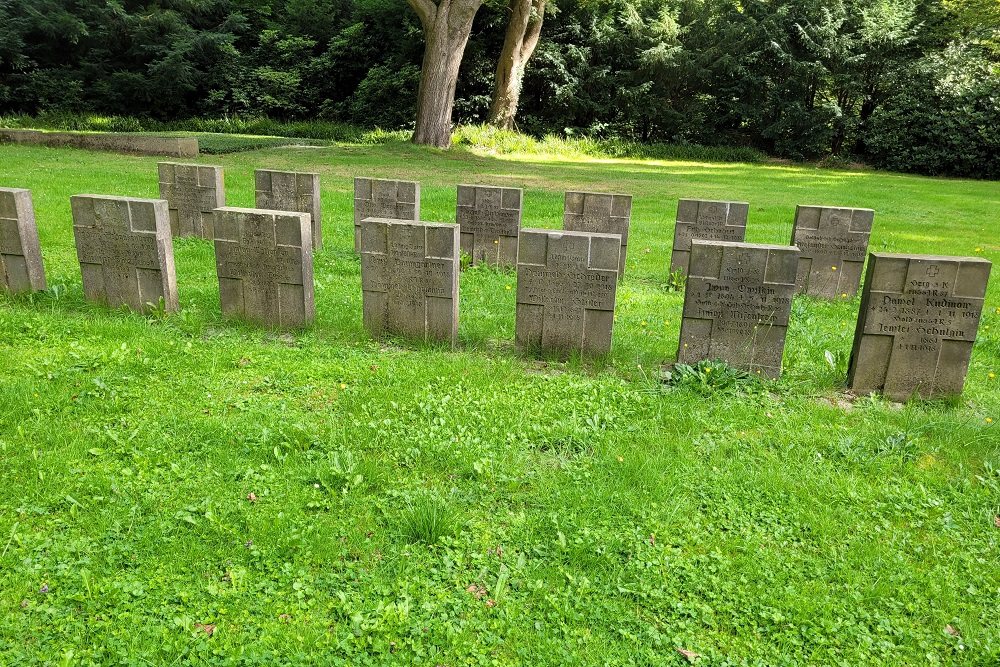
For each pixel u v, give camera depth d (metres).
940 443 5.32
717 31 36.59
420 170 21.84
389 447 4.95
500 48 36.75
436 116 27.89
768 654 3.43
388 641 3.35
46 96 34.81
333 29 39.31
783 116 35.72
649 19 36.62
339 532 4.07
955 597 3.80
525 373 6.48
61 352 6.34
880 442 5.26
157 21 35.59
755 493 4.62
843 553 4.12
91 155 20.14
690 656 3.36
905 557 4.12
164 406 5.41
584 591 3.71
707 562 3.99
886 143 34.19
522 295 6.76
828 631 3.54
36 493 4.25
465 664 3.27
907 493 4.69
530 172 23.33
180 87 36.16
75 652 3.21
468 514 4.31
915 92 33.78
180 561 3.79
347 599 3.58
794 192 21.12
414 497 4.39
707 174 26.67
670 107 38.00
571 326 6.77
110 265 7.36
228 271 7.21
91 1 35.25
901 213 17.56
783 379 6.45
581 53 36.53
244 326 7.25
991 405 6.25
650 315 8.51
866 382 6.30
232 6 39.06
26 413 5.12
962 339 6.05
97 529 3.99
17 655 3.19
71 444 4.75
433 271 6.81
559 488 4.57
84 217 7.26
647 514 4.36
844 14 34.59
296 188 10.76
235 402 5.55
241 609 3.51
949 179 31.05
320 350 6.71
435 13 26.86
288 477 4.56
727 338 6.39
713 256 6.20
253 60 38.34
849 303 9.45
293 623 3.43
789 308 6.21
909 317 6.07
